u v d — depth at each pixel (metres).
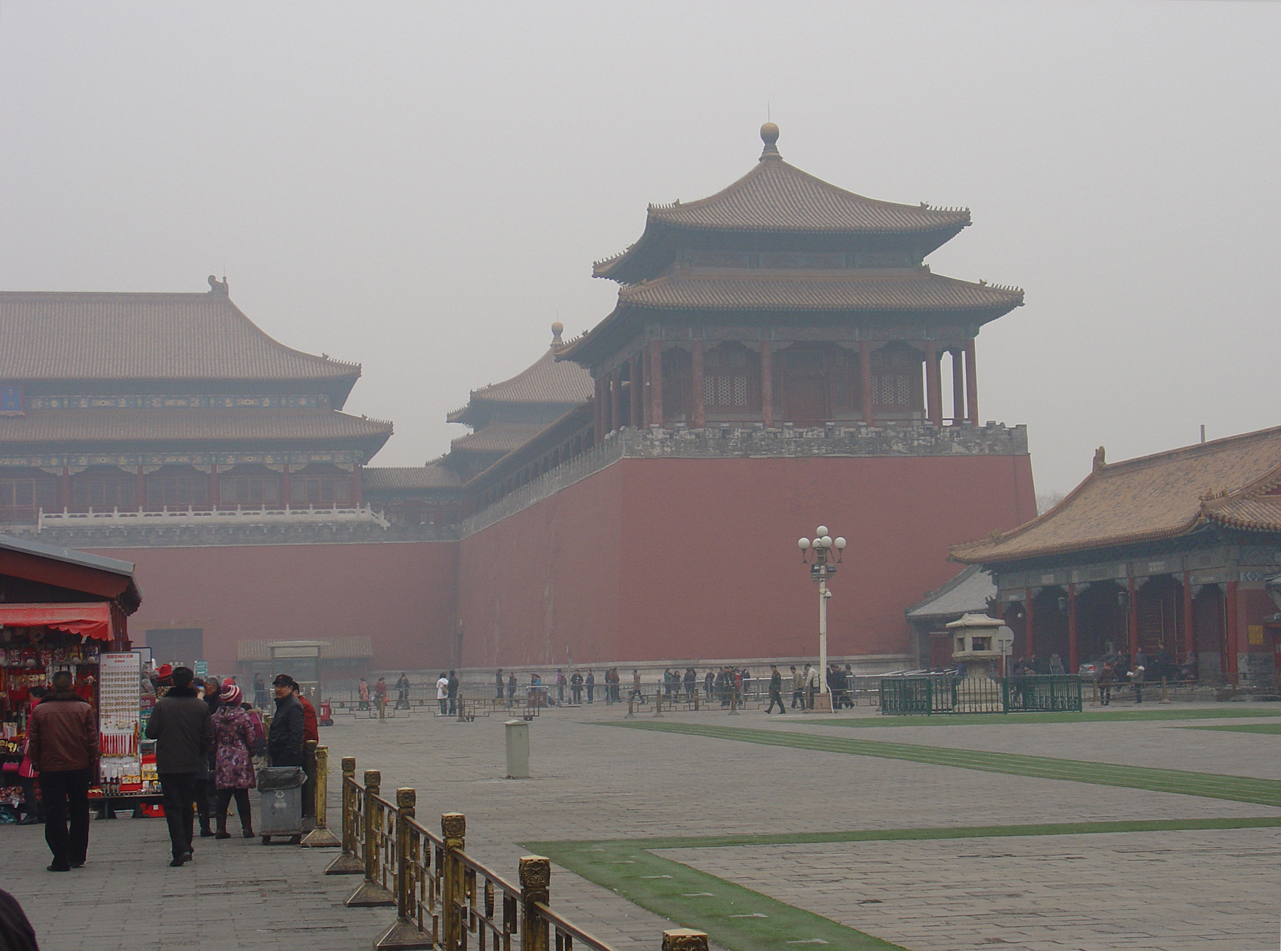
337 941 14.05
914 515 78.62
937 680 55.03
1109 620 74.06
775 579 76.50
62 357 119.19
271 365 121.19
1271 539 59.25
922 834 20.33
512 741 30.89
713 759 34.50
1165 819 21.59
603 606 78.50
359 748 43.72
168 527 112.19
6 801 25.00
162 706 19.42
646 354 78.50
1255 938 13.31
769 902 15.34
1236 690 58.22
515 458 109.00
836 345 81.00
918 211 82.44
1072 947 13.00
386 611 116.06
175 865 19.14
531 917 8.95
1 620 23.02
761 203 82.38
